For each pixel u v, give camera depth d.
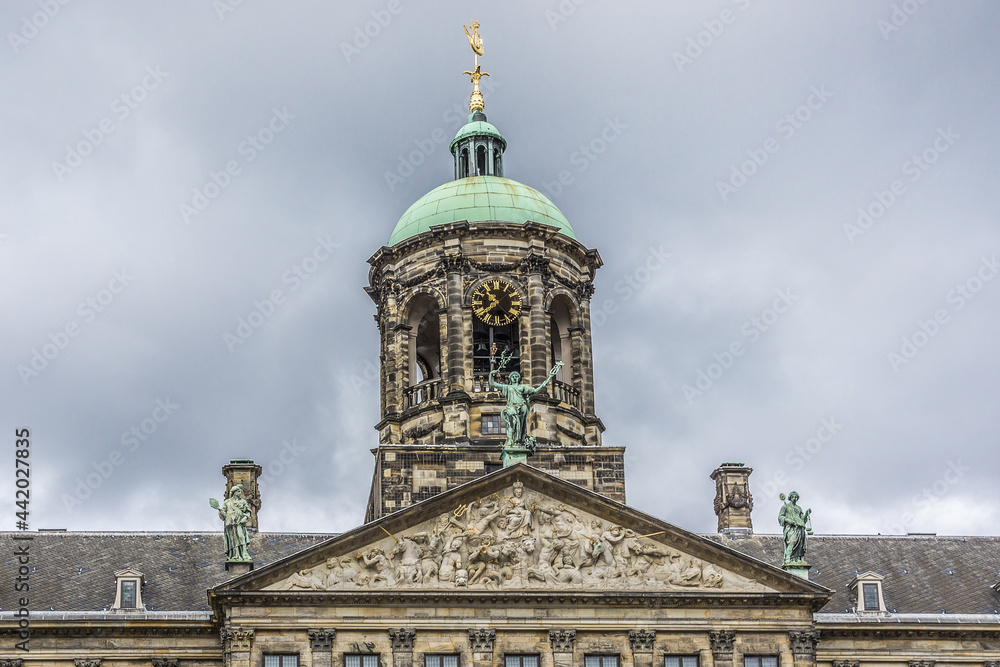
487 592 92.62
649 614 93.50
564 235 106.06
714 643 93.25
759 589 94.19
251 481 107.88
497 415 101.81
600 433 105.00
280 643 90.81
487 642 92.06
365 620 91.69
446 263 104.00
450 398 101.12
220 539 103.38
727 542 106.94
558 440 101.75
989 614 100.38
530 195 108.62
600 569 94.00
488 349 105.38
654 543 94.81
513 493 94.62
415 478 99.19
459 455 99.81
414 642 91.75
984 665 98.62
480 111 114.44
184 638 94.00
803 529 96.88
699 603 93.75
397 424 103.06
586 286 106.88
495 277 104.38
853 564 105.62
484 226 104.88
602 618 93.31
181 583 98.38
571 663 92.31
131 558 100.31
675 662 93.06
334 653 91.00
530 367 102.56
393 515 92.94
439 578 92.81
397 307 105.50
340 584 92.12
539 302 103.69
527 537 94.06
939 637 98.75
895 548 107.69
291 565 91.88
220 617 91.88
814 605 94.25
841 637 98.06
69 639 93.06
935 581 104.38
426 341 110.12
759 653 93.50
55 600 95.69
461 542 93.50
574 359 105.56
